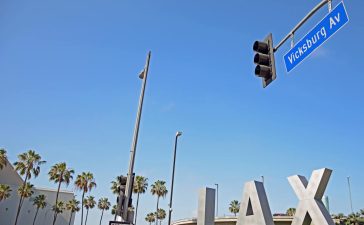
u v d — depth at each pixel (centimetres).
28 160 6888
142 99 1409
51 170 7594
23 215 9069
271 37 755
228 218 3872
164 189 8112
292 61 717
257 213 1309
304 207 1204
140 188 7756
